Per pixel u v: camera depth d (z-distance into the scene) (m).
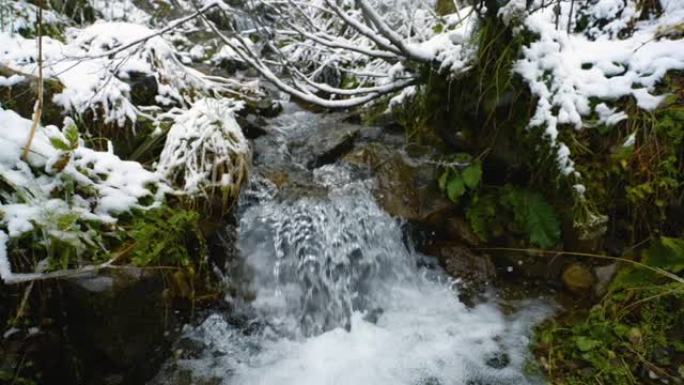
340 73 4.75
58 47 3.04
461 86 2.74
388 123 3.59
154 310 1.91
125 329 1.75
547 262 2.48
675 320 2.00
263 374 2.12
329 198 2.81
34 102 2.51
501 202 2.57
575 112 2.33
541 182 2.47
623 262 2.31
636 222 2.33
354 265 2.68
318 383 2.10
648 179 2.24
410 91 3.35
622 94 2.32
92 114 2.64
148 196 2.19
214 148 2.48
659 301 2.06
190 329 2.21
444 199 2.74
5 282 1.48
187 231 2.19
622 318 2.09
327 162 3.26
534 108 2.43
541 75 2.40
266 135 3.62
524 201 2.49
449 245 2.73
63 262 1.66
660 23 2.77
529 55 2.42
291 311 2.52
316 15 5.23
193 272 2.16
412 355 2.24
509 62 2.46
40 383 1.62
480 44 2.56
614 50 2.50
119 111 2.69
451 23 4.10
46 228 1.68
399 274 2.74
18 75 2.54
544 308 2.39
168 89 3.15
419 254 2.80
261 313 2.46
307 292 2.58
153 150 2.69
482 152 2.73
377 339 2.38
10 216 1.65
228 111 2.81
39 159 1.87
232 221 2.60
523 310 2.40
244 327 2.37
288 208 2.73
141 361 1.87
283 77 4.77
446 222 2.74
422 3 4.62
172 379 2.00
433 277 2.70
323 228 2.68
